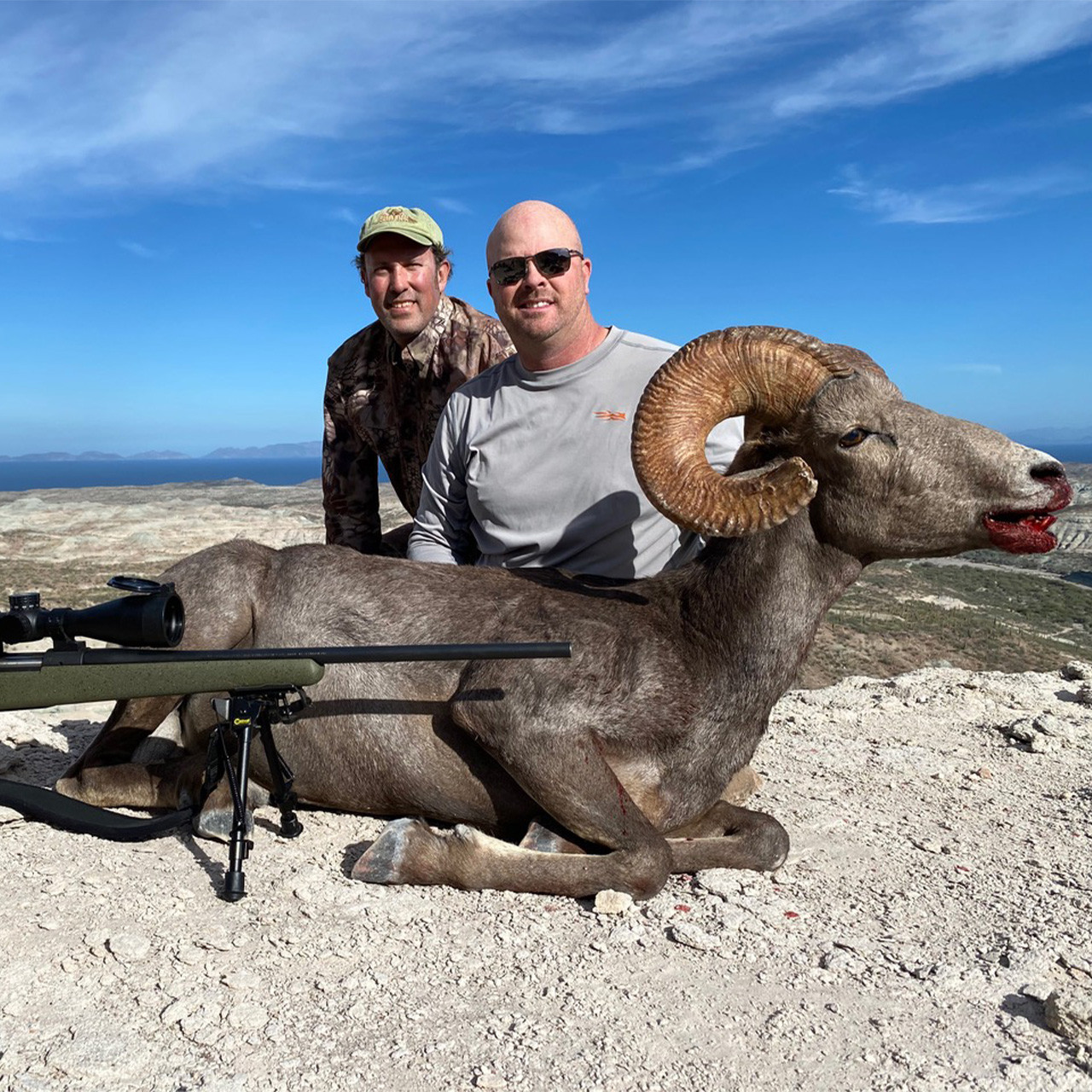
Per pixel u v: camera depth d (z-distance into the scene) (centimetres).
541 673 133
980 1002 107
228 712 129
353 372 246
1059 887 139
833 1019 104
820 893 135
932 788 184
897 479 130
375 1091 91
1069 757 206
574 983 109
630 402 164
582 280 166
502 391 173
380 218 221
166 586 126
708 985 109
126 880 129
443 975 110
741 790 173
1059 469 128
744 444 140
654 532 166
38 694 129
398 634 144
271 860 137
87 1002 102
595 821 130
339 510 255
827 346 131
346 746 145
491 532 172
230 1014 101
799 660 138
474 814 145
